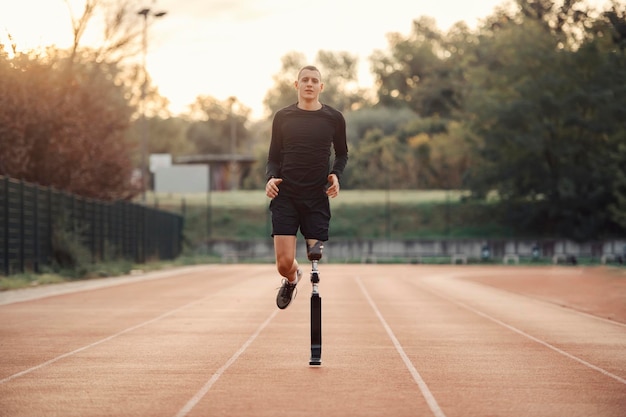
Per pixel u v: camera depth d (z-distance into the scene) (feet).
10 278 92.63
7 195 94.73
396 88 427.33
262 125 520.01
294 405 25.75
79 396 27.32
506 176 226.17
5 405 25.81
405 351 39.22
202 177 260.62
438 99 393.29
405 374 32.04
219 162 319.68
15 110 118.11
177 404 25.94
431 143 299.79
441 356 37.42
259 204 247.09
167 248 193.16
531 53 226.79
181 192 260.62
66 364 34.65
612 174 210.59
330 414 24.40
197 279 117.91
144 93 167.84
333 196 31.37
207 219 238.68
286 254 31.40
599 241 214.28
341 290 91.71
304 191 31.24
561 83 222.28
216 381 30.27
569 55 224.33
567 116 218.59
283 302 33.14
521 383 30.04
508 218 227.61
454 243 214.48
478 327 50.98
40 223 109.29
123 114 152.76
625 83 220.02
